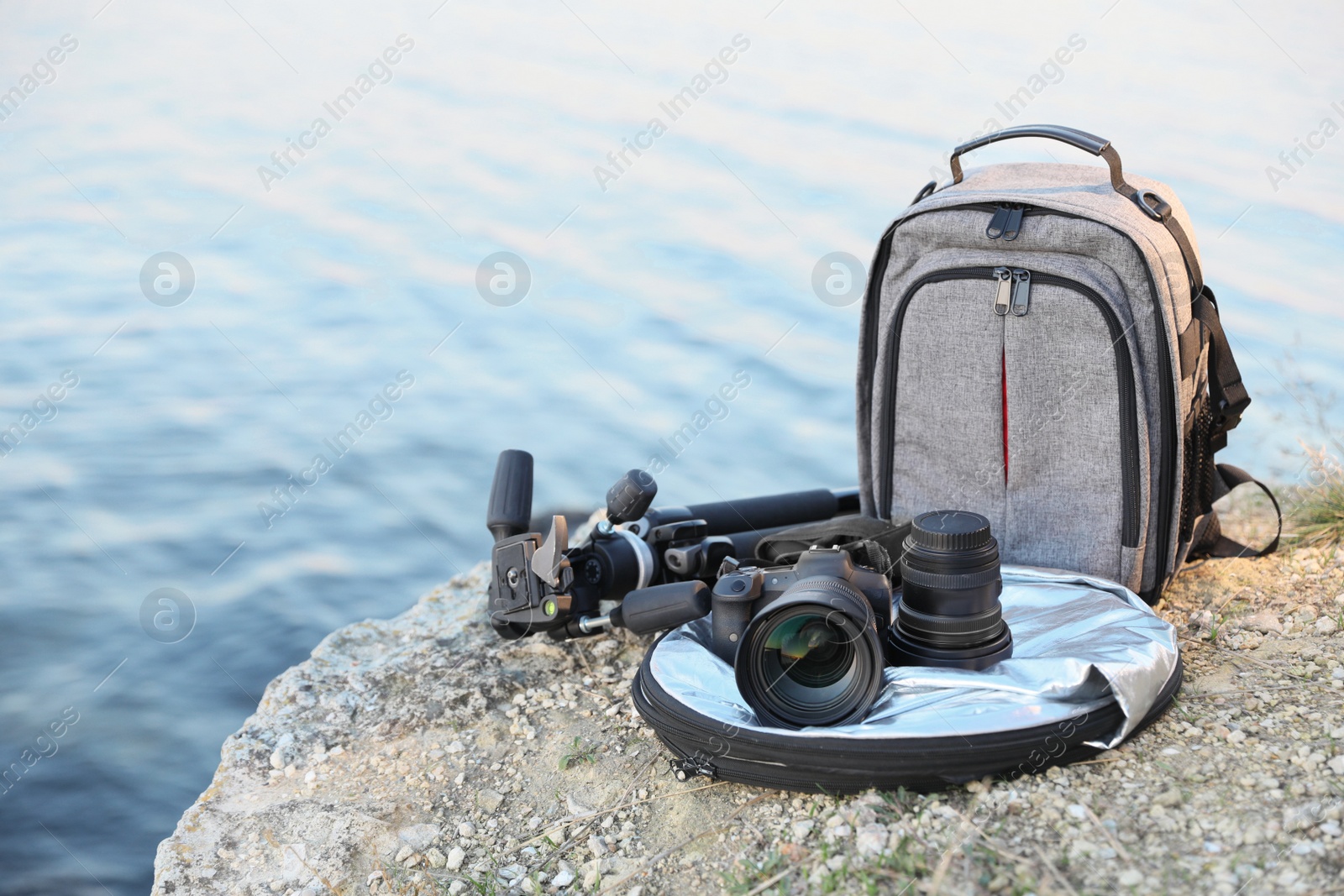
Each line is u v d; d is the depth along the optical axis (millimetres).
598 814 1349
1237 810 1215
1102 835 1212
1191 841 1196
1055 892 1172
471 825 1358
